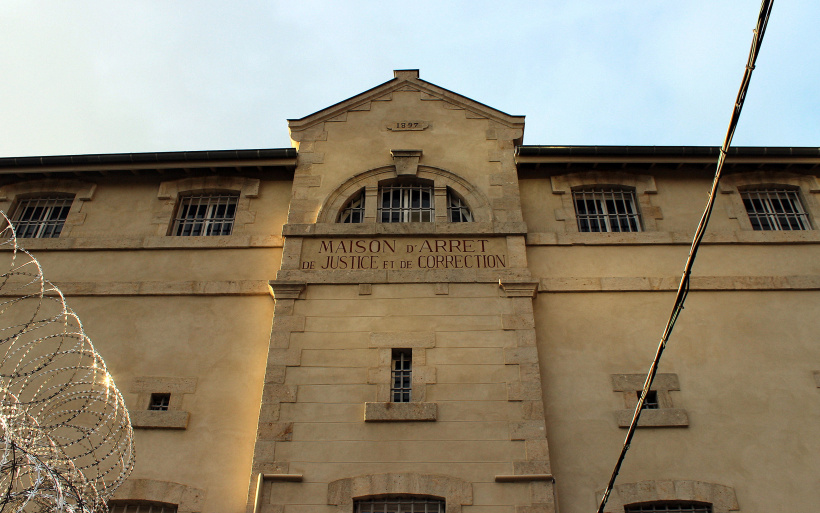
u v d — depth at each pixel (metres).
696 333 11.88
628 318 12.09
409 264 12.54
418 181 14.16
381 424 10.59
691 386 11.26
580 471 10.40
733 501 10.09
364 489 9.97
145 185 14.55
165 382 11.52
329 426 10.57
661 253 12.98
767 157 14.03
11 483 6.97
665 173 14.38
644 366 11.52
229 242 13.35
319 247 12.81
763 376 11.38
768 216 13.93
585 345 11.76
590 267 12.78
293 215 13.38
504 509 9.77
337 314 11.79
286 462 10.22
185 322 12.27
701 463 10.46
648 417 10.88
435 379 11.02
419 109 15.22
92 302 12.59
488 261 12.58
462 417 10.62
